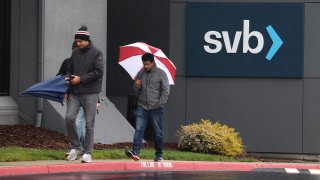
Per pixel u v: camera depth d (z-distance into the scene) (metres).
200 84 63.97
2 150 46.28
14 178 38.06
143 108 45.00
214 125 57.78
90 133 42.91
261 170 47.97
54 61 58.91
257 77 63.59
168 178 39.78
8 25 59.97
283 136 63.34
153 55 45.19
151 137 62.16
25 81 59.22
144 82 44.88
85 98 42.47
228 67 63.66
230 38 63.66
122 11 65.75
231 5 63.59
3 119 58.16
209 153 55.97
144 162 45.41
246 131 63.59
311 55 63.28
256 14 63.50
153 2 64.88
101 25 61.25
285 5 63.28
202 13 63.75
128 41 65.50
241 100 63.72
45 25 58.62
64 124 56.97
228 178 40.91
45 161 43.97
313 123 63.22
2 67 59.91
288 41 63.28
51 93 44.38
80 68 42.50
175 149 58.09
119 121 61.03
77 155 44.34
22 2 59.50
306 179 41.66
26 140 52.72
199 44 63.88
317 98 63.22
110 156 48.31
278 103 63.44
